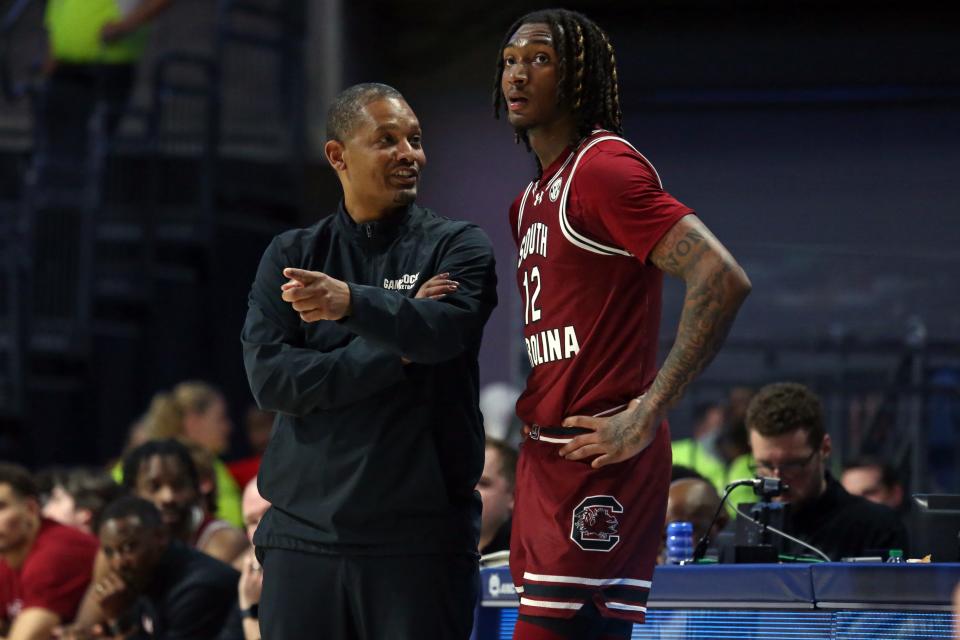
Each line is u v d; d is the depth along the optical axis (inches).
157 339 1137.4
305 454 344.5
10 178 1245.1
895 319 1092.5
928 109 1091.3
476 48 1130.0
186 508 633.0
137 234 1135.0
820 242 1106.1
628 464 330.3
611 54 346.9
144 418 895.7
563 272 332.8
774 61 1104.8
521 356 1083.3
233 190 1157.1
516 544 341.7
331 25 1140.5
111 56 1128.8
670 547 459.8
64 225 1123.9
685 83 1115.3
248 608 537.3
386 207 356.5
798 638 363.3
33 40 1279.5
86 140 1134.4
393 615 337.4
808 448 512.7
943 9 1082.1
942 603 340.8
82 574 643.5
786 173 1111.0
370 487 338.0
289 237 363.3
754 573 370.9
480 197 1117.7
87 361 1093.8
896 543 514.9
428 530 339.9
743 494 722.2
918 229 1092.5
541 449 337.7
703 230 313.0
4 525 645.9
